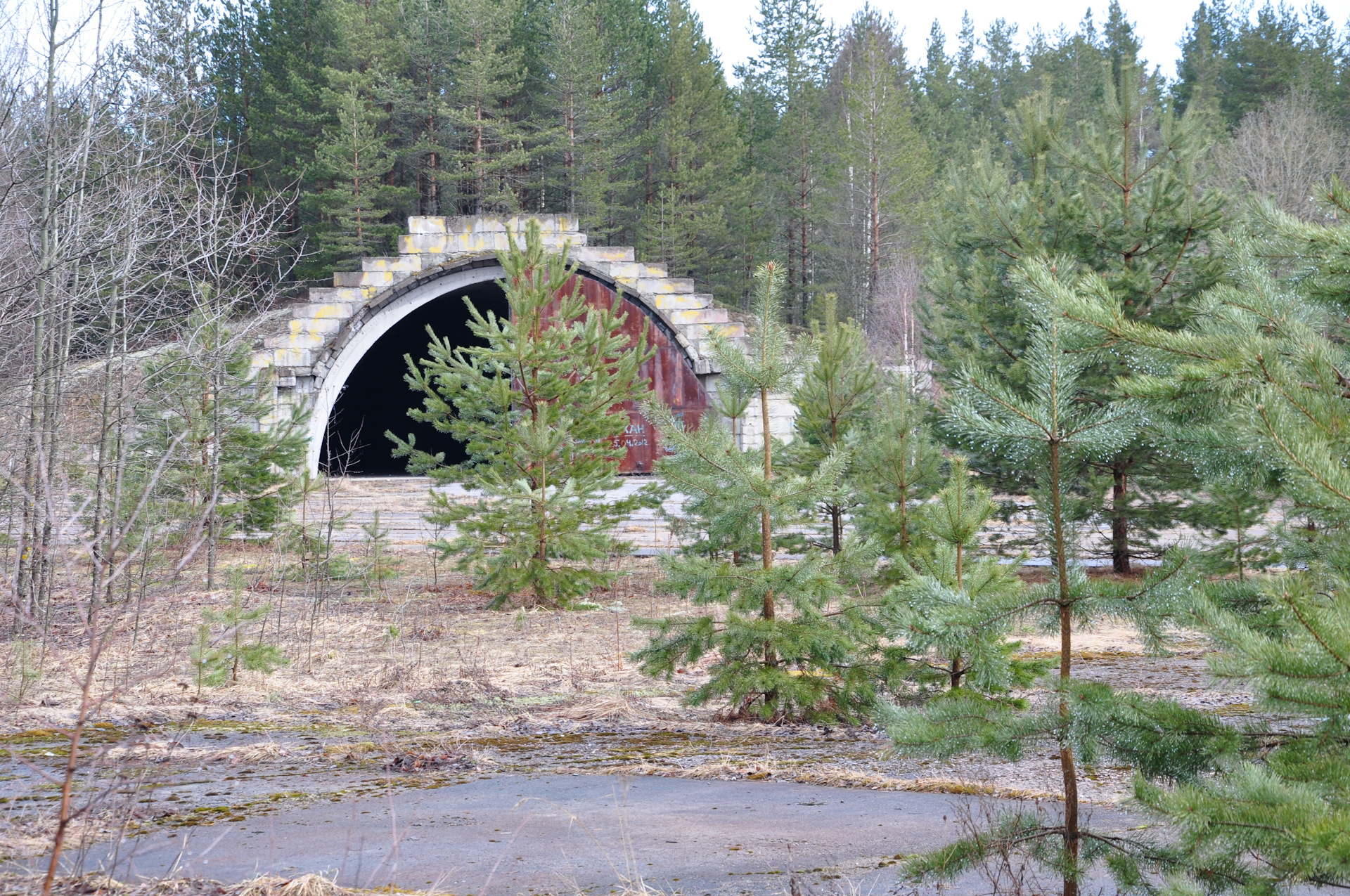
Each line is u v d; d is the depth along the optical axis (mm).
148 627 11695
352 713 9906
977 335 18500
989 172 18500
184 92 14477
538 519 16375
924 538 12375
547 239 34656
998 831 4355
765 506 9062
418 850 5562
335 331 33469
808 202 65312
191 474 15195
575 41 55781
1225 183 47312
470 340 50719
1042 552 18953
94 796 6113
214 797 6762
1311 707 3307
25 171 12461
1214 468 4207
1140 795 3625
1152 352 4090
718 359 9250
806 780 7324
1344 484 3506
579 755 8273
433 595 18000
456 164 55125
